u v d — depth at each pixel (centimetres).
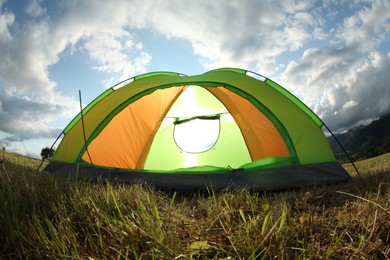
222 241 174
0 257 159
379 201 258
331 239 188
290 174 446
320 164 470
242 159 646
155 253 154
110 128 544
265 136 601
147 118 616
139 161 586
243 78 537
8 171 306
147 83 526
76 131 521
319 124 532
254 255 153
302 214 249
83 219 197
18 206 203
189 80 506
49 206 216
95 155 514
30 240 165
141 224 185
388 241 194
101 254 160
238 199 280
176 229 197
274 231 179
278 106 505
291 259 159
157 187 409
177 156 655
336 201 300
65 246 159
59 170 475
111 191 243
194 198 355
